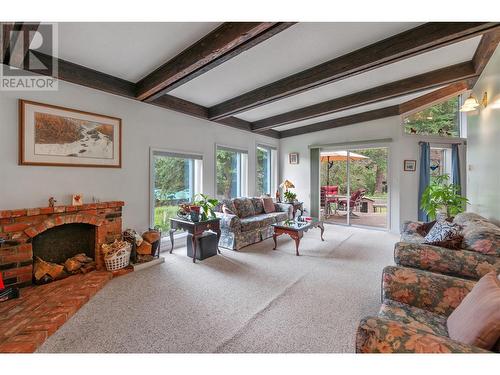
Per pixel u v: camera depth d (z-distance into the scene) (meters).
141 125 3.57
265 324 1.93
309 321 1.97
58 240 2.83
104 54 2.56
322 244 4.27
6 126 2.40
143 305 2.21
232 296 2.38
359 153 5.99
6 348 1.56
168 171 4.10
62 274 2.66
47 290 2.37
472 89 3.97
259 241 4.43
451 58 3.20
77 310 2.11
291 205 5.52
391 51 2.51
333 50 2.74
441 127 5.34
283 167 6.86
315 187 6.30
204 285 2.62
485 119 2.90
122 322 1.95
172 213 4.16
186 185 4.40
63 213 2.69
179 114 4.12
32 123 2.54
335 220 6.35
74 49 2.46
